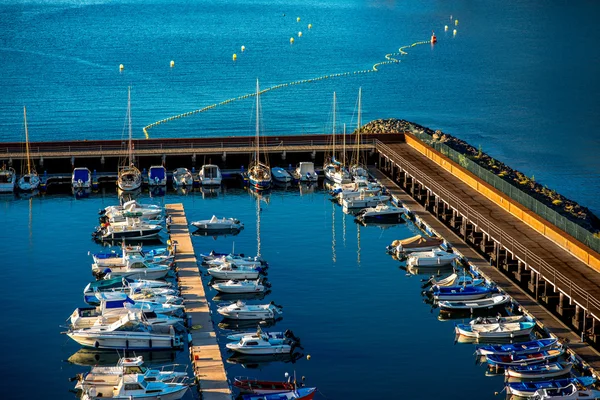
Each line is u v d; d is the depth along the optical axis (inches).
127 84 7263.8
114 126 5920.3
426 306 3139.8
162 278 3341.5
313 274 3432.6
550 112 6609.3
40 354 2768.2
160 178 4537.4
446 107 6742.1
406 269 3489.2
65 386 2583.7
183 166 4832.7
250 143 4926.2
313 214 4183.1
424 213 4079.7
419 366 2694.4
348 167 4741.6
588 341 2763.3
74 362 2721.5
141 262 3326.8
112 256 3444.9
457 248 3607.3
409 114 6496.1
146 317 2864.2
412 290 3280.0
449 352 2783.0
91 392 2429.9
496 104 6850.4
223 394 2465.6
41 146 4751.5
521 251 3250.5
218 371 2593.5
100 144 4810.5
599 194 4746.6
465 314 3065.9
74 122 5999.0
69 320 2984.7
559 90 7352.4
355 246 3745.1
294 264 3531.0
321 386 2573.8
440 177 4276.6
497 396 2524.6
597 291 2896.2
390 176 4699.8
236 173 4785.9
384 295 3233.3
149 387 2439.7
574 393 2425.0
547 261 3174.2
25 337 2878.9
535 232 3489.2
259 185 4534.9
